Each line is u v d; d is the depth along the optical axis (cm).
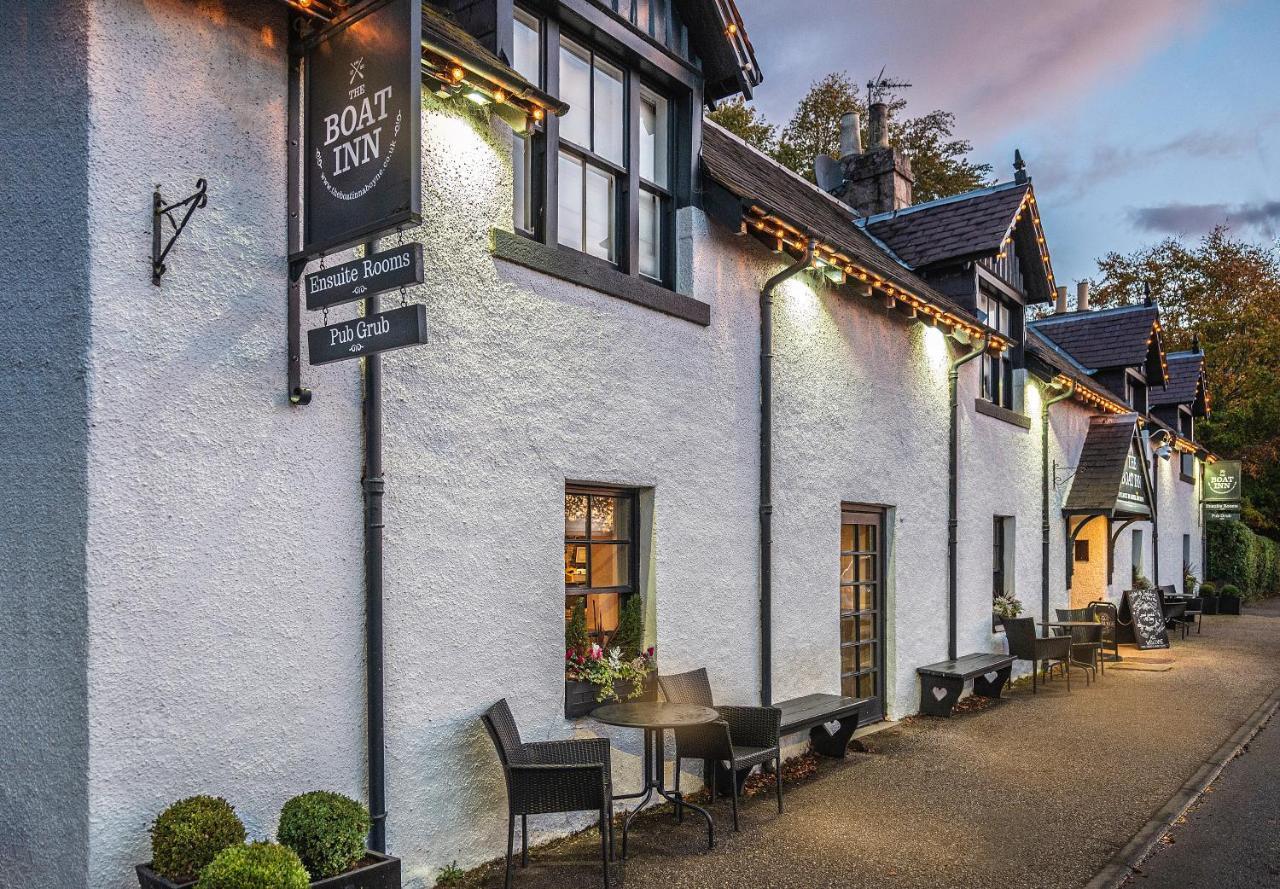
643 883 513
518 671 541
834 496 872
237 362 412
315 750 437
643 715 562
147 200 386
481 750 518
